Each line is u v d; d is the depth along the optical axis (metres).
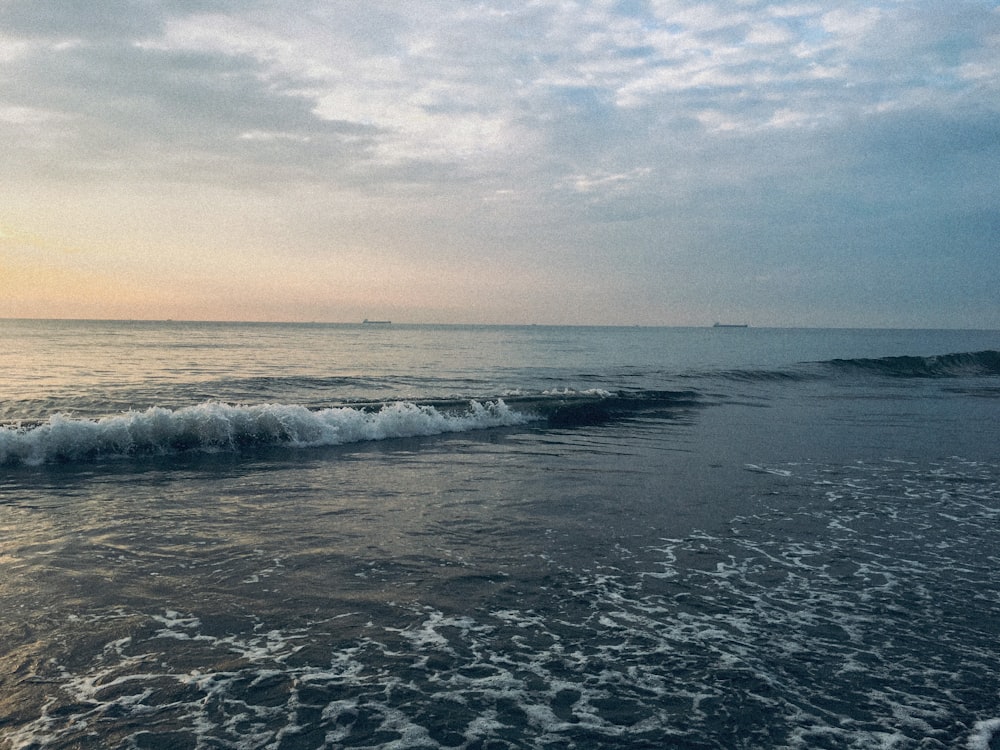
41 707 3.98
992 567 6.98
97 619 5.20
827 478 11.20
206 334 79.19
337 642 4.95
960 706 4.30
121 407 16.47
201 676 4.40
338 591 5.92
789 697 4.36
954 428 17.61
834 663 4.83
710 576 6.52
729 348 73.12
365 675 4.48
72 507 8.43
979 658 4.97
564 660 4.78
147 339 58.56
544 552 7.12
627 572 6.59
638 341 91.88
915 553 7.38
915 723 4.09
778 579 6.48
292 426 13.54
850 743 3.87
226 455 12.22
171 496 9.13
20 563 6.38
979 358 42.28
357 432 14.39
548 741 3.81
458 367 34.41
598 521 8.36
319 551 6.96
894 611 5.78
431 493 9.67
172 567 6.40
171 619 5.25
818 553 7.30
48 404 16.50
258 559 6.68
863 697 4.38
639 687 4.43
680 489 10.20
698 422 18.16
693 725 4.01
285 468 11.21
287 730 3.84
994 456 13.59
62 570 6.22
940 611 5.81
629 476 11.09
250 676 4.42
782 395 25.52
